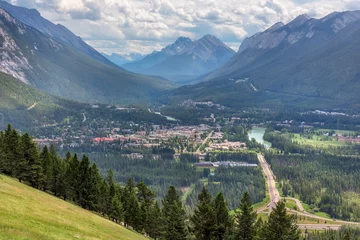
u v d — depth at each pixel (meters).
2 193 92.50
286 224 103.12
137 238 114.25
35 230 70.94
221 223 113.50
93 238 81.81
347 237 117.50
